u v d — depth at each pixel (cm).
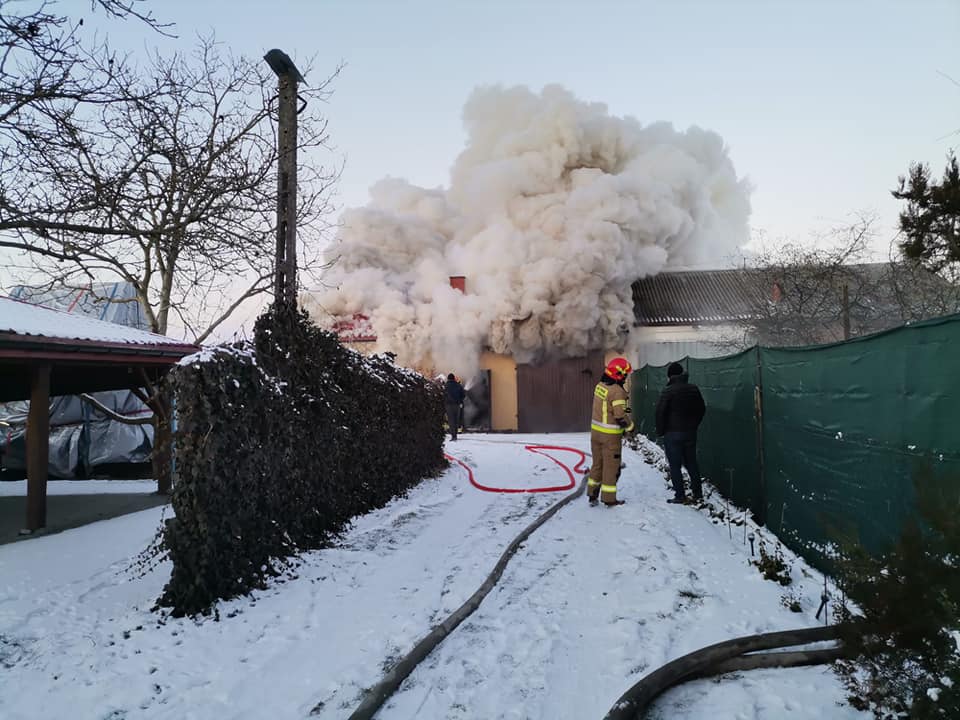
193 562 461
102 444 1496
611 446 820
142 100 604
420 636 408
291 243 724
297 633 420
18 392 1141
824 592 427
